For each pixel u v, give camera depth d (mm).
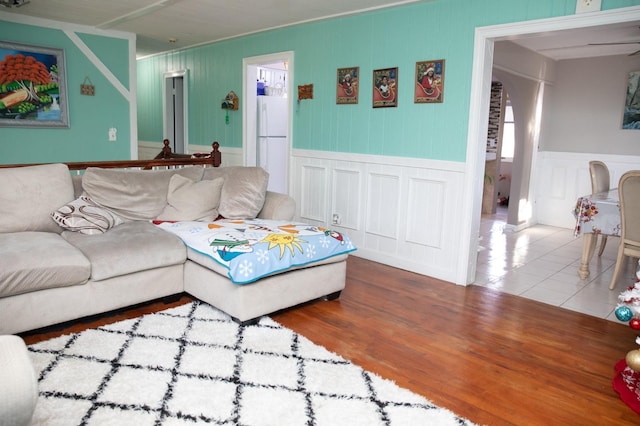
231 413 1988
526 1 3334
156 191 3672
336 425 1941
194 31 5402
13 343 1535
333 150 4824
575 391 2314
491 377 2420
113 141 5629
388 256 4410
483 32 3562
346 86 4590
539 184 6707
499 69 5172
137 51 6949
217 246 2916
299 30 4984
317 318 3086
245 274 2754
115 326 2773
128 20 4910
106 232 3186
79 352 2453
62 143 5234
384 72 4246
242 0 4035
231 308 2871
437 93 3881
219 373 2301
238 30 5301
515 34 3416
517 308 3404
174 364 2369
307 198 5180
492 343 2816
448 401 2180
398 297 3545
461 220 3838
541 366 2555
